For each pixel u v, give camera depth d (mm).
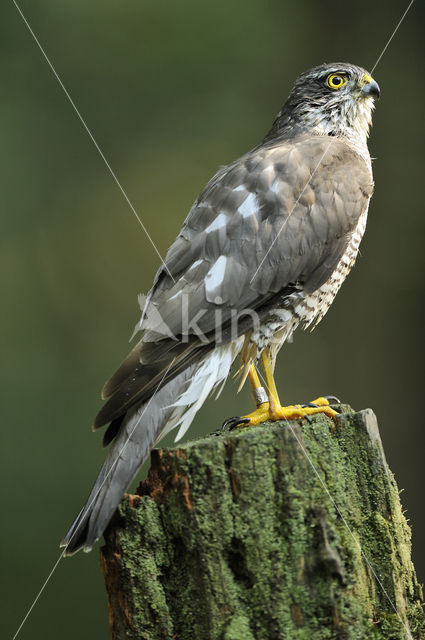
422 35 14516
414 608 5516
